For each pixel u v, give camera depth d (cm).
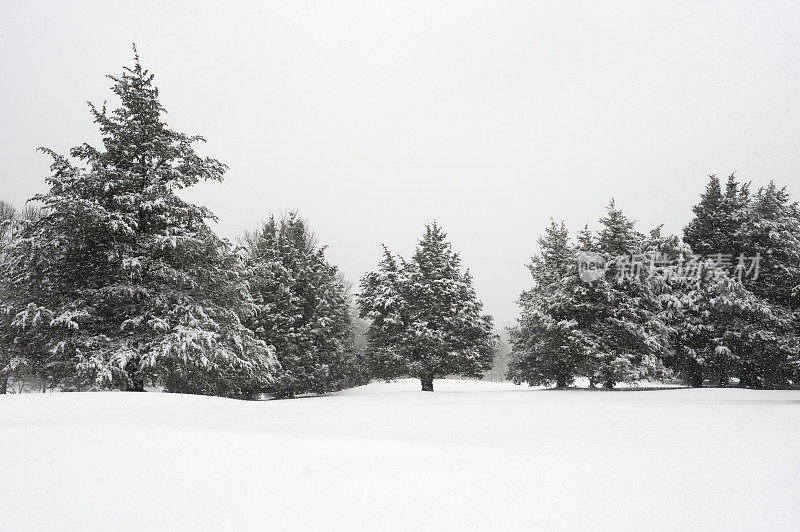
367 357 3556
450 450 610
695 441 692
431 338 3128
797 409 1222
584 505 412
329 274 3709
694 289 2950
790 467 525
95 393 1683
